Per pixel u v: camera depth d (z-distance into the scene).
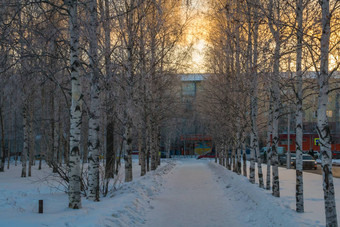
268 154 14.72
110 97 13.33
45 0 9.17
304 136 49.31
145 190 14.91
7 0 8.56
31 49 9.38
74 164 9.62
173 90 26.86
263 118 23.72
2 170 28.78
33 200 11.66
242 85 17.88
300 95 9.91
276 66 10.90
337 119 50.28
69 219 7.70
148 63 18.27
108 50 11.83
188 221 9.95
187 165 46.66
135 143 37.81
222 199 14.09
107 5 12.28
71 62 9.79
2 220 7.58
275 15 11.52
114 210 9.26
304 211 9.31
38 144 53.56
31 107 28.08
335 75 9.65
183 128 68.94
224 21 19.06
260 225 8.99
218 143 39.78
